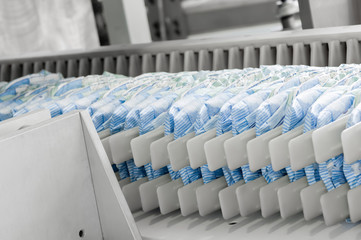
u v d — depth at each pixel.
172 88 1.07
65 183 0.80
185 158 0.91
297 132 0.82
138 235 0.83
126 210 0.83
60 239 0.80
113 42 2.03
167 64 1.38
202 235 0.90
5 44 2.01
